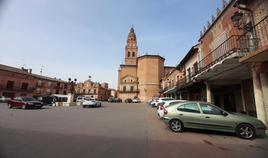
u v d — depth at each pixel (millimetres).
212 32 14453
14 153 4664
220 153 5188
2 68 46344
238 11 10531
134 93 69188
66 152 4902
